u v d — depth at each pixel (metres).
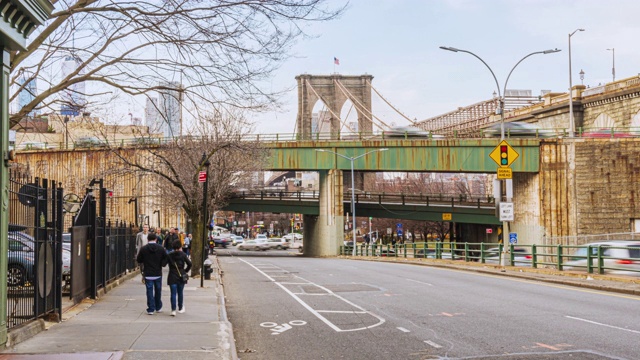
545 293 20.97
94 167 57.97
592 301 18.45
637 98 64.50
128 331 12.70
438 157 59.44
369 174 114.19
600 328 13.38
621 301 18.41
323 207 64.62
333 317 16.06
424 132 63.16
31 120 18.50
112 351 10.43
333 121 125.31
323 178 64.56
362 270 34.84
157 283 15.88
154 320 14.54
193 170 39.16
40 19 10.87
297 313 17.02
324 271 34.59
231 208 71.94
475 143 57.97
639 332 12.83
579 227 56.12
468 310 16.77
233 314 17.02
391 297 20.47
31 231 12.33
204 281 26.53
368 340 12.59
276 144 63.50
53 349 10.62
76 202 22.84
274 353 11.52
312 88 122.06
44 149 60.31
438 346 11.71
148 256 15.77
